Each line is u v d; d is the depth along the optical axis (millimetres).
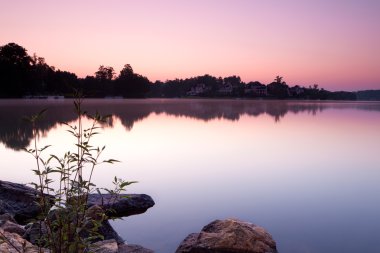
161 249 6848
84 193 3783
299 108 90000
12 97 110750
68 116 41875
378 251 6629
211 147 19641
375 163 15156
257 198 10039
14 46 110312
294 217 8500
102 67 161875
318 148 19516
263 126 33594
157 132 27250
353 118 49062
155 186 11227
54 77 125375
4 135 24328
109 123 35375
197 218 8516
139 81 166375
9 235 5551
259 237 6574
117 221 8266
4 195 9180
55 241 3693
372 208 9141
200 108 79250
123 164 14500
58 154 16828
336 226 7910
